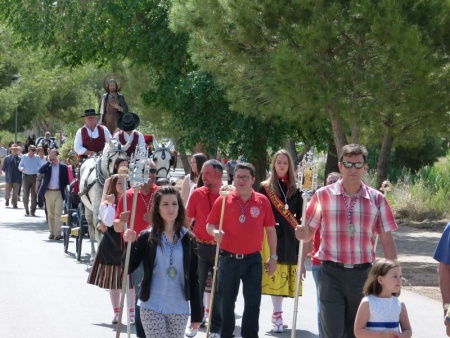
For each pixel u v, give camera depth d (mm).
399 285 16016
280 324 24969
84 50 59812
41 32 59750
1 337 23406
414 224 58094
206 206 23922
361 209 17969
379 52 36688
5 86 110688
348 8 37594
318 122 47875
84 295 30062
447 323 15852
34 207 65000
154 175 23109
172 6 50250
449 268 16375
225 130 54500
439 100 38062
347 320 18203
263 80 40188
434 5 37625
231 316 21891
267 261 23266
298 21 38250
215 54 41750
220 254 21812
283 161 24609
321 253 18250
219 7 39812
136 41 59344
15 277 33406
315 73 37469
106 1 58344
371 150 79312
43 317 26188
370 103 37344
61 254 41188
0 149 108000
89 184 35406
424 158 79438
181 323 17422
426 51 36000
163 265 17375
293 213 24797
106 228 25422
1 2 60969
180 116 56438
